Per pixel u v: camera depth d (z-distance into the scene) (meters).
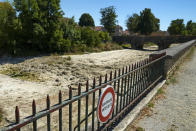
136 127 3.41
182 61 12.09
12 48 20.88
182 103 4.70
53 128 4.06
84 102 5.59
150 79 5.09
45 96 6.92
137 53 29.94
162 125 3.54
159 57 5.81
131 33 80.81
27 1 22.75
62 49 25.34
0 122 4.57
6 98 6.67
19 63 16.58
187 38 39.72
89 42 33.09
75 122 4.21
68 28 28.08
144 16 66.12
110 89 2.64
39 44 23.70
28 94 7.21
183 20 73.56
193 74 8.20
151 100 4.80
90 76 10.83
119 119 3.48
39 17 22.97
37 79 10.42
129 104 3.74
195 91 5.70
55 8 24.42
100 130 2.66
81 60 18.86
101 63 16.89
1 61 17.61
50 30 24.48
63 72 12.10
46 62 16.72
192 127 3.50
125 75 3.28
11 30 21.78
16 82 9.60
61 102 1.81
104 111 2.56
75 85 8.62
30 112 5.25
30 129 3.99
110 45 40.38
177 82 6.70
